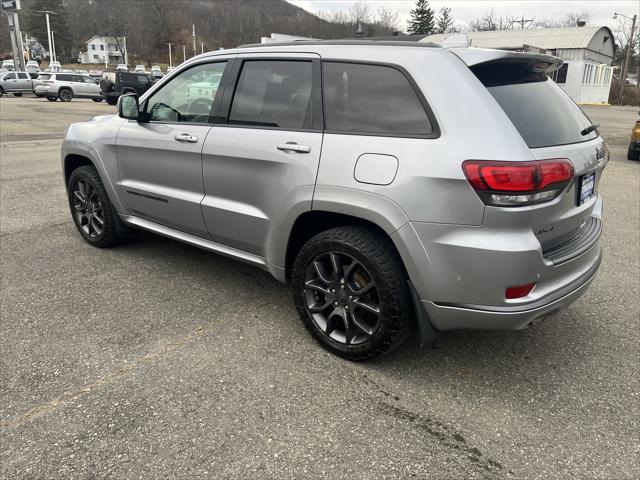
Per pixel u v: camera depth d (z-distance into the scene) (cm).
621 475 229
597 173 314
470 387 289
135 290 398
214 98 361
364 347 296
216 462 229
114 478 219
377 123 281
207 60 373
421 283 267
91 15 10412
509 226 247
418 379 295
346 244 287
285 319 359
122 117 409
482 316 260
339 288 301
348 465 229
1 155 1020
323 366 304
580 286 285
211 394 274
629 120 2459
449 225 254
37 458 228
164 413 259
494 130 249
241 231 349
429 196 256
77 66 9219
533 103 282
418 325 277
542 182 248
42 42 9656
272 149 316
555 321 370
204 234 383
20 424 248
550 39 4188
